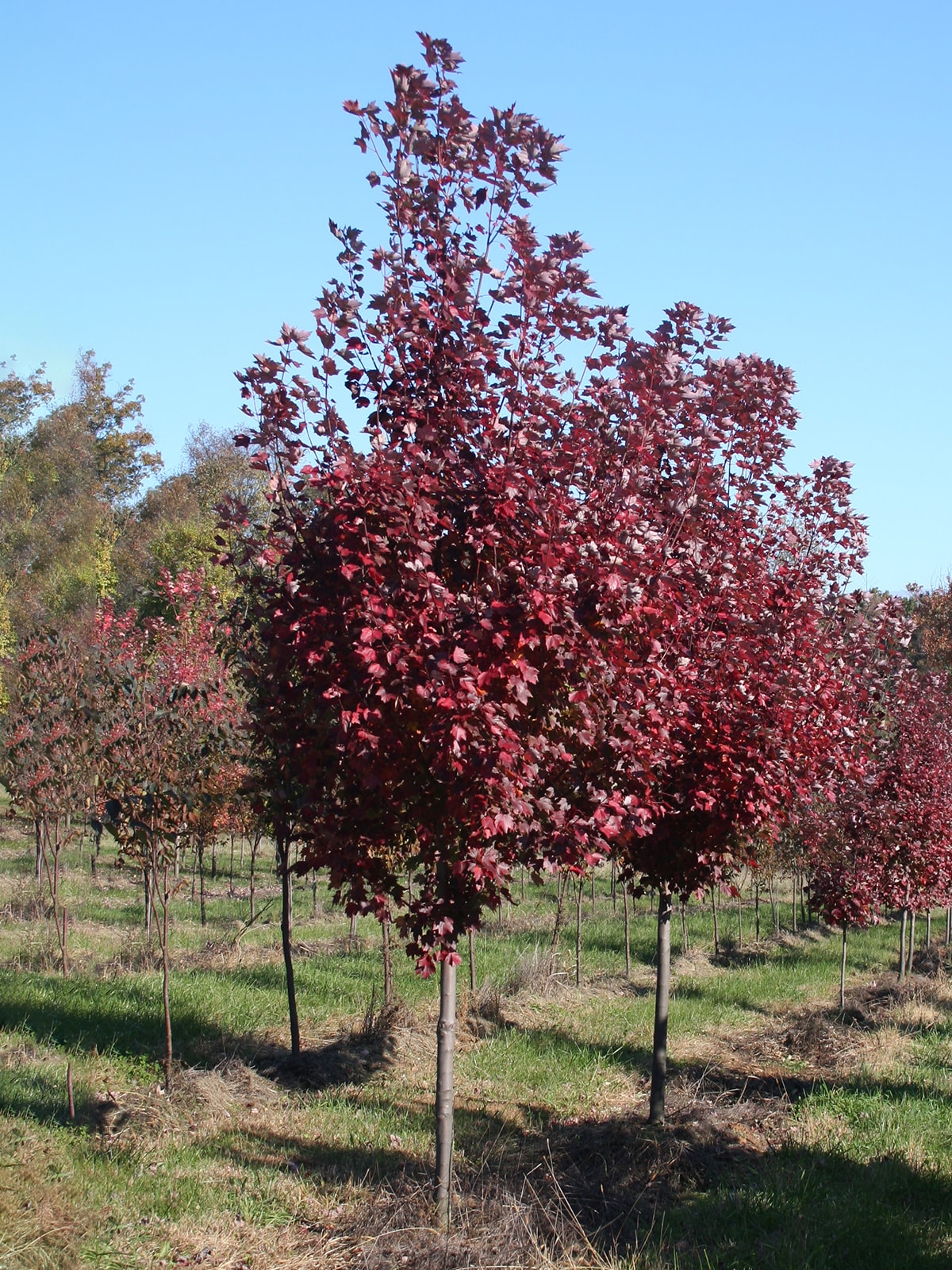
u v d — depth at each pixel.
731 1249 5.65
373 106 5.45
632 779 5.97
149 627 17.11
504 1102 8.53
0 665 21.67
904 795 12.76
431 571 5.36
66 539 40.00
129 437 55.81
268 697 6.09
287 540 5.53
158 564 34.06
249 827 16.44
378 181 5.58
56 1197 5.52
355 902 5.42
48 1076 7.76
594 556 5.35
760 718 7.23
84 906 16.64
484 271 5.45
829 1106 8.33
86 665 13.39
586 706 5.27
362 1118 7.66
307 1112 7.71
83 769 12.21
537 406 5.38
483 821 4.79
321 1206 5.95
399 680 4.82
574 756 5.70
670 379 6.15
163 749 8.36
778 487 8.74
